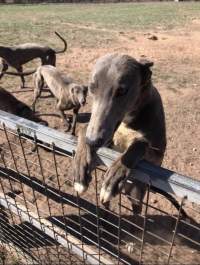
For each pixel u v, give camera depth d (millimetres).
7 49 2766
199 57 3672
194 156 1846
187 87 2748
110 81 837
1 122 871
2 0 10102
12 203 1108
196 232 1306
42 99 2539
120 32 4941
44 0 10625
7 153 1730
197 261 1187
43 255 1158
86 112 2348
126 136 967
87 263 1078
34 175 1608
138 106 918
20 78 2904
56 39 4402
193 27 5566
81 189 766
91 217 1360
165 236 1284
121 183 714
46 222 1045
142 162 689
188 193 604
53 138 788
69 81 2125
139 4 10172
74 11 8078
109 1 11320
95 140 761
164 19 6457
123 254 1191
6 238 1248
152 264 1160
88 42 4258
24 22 5930
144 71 892
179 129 2109
